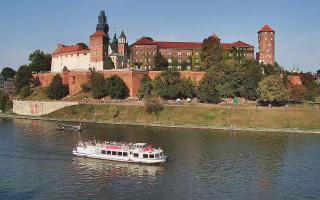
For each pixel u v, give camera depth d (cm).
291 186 8625
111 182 8844
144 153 10344
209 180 8981
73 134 14775
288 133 14888
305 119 16250
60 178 9144
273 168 9931
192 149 11944
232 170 9762
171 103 19150
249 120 16662
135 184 8706
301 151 11712
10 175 9350
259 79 19988
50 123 18150
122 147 10775
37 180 8975
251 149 11956
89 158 10950
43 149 12006
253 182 8862
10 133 15012
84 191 8250
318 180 9012
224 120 16950
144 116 18325
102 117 19012
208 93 19312
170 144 12700
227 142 13025
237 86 19912
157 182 8838
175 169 9862
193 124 17038
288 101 19988
